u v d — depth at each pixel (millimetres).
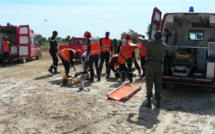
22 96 5797
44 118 4270
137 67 9094
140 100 5641
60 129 3797
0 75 9305
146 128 3885
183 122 4215
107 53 9102
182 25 8289
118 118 4336
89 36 7617
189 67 6438
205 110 4984
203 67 7410
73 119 4238
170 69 6801
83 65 8133
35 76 9000
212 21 7301
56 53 9562
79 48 14062
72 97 5688
